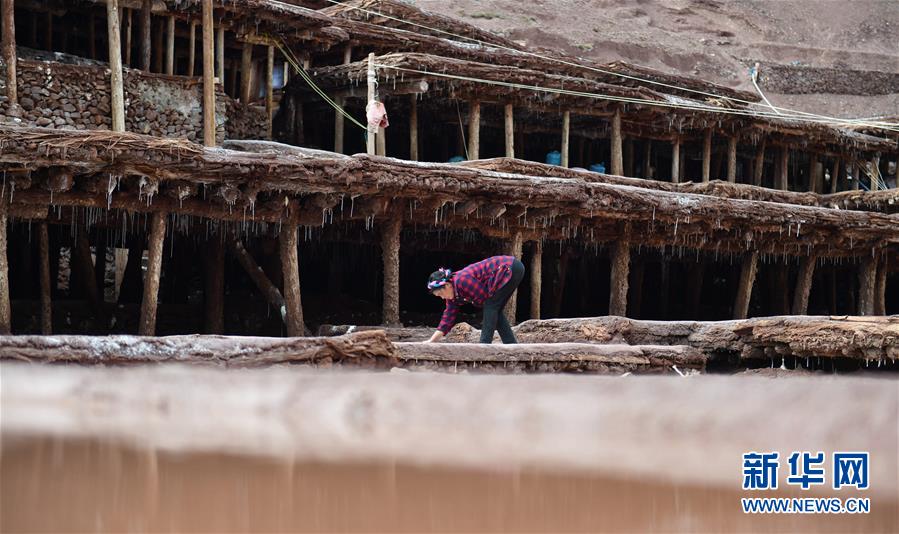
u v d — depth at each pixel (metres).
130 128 33.44
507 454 10.21
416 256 41.72
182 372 15.02
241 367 16.48
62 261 40.56
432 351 18.47
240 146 33.25
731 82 85.50
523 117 45.50
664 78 52.06
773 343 23.38
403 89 37.84
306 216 26.05
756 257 37.53
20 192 21.73
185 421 11.98
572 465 9.88
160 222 23.69
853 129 53.50
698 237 35.19
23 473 9.02
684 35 92.44
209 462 9.62
